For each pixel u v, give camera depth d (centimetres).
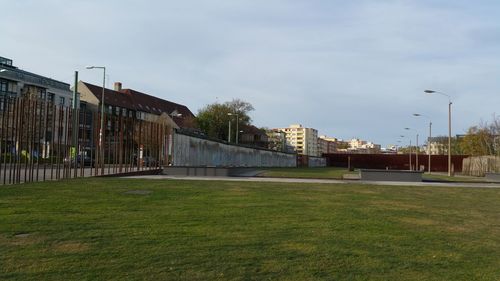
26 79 7319
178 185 1939
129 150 3316
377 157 10631
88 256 699
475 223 1168
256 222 1041
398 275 648
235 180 2494
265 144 13538
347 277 630
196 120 11019
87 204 1239
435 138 13800
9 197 1320
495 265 723
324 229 982
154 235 862
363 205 1449
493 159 5322
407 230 1014
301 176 3462
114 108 9556
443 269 688
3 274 603
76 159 2475
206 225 982
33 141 2191
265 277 618
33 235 833
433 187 2395
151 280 591
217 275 620
